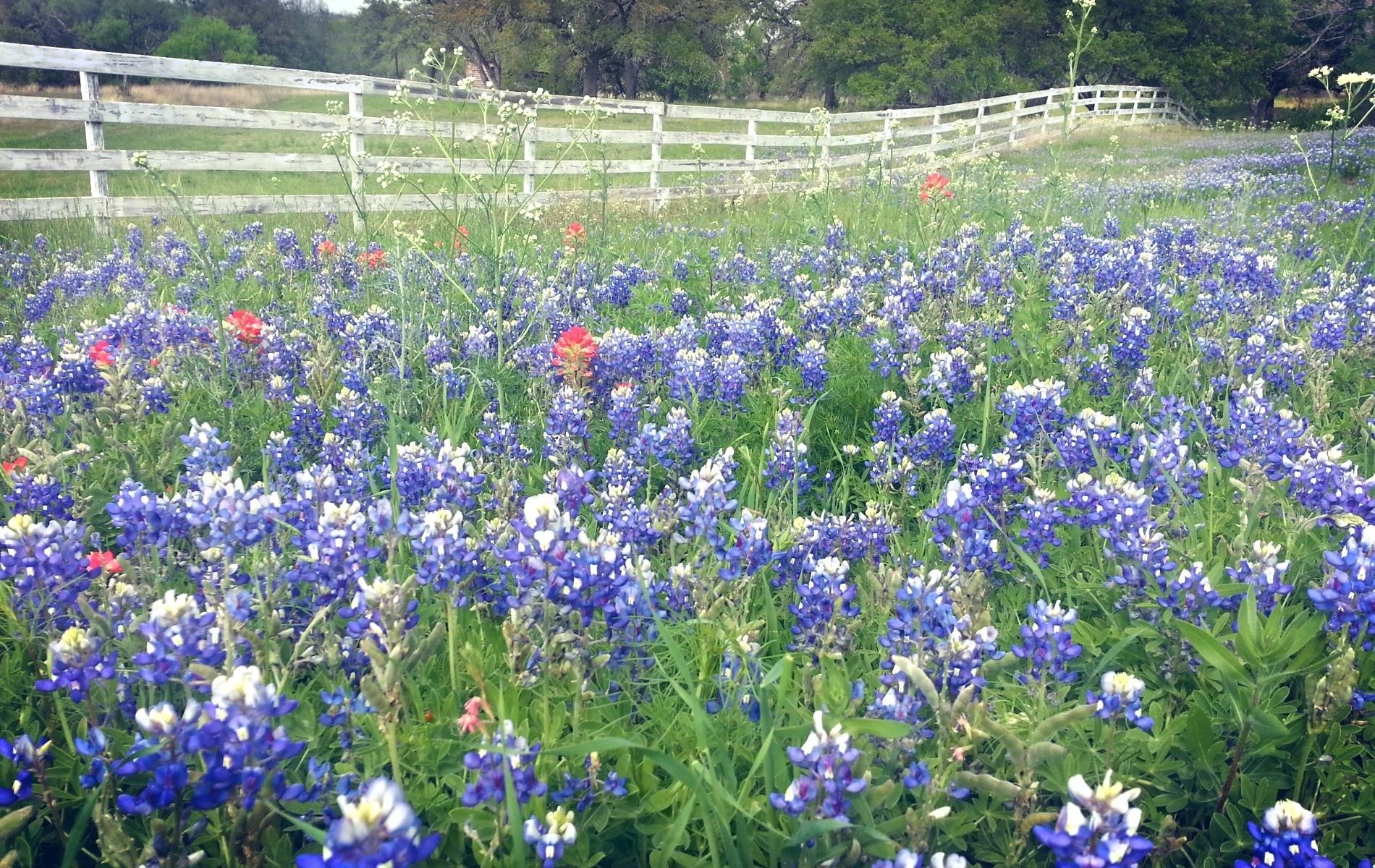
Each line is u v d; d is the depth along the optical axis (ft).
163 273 27.09
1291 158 66.08
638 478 12.38
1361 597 7.94
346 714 7.41
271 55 288.51
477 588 9.43
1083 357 17.35
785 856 6.66
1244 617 7.87
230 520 8.20
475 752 6.79
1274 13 176.76
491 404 16.30
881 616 9.51
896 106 174.81
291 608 9.01
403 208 39.29
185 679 6.99
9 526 7.79
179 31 271.08
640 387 16.94
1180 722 8.07
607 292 23.93
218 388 16.15
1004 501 11.68
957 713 6.97
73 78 218.79
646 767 7.36
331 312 20.67
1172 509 11.55
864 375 17.08
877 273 24.13
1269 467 11.30
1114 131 114.32
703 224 42.27
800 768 7.22
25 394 13.39
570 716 7.73
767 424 14.35
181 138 104.27
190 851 6.71
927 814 6.49
